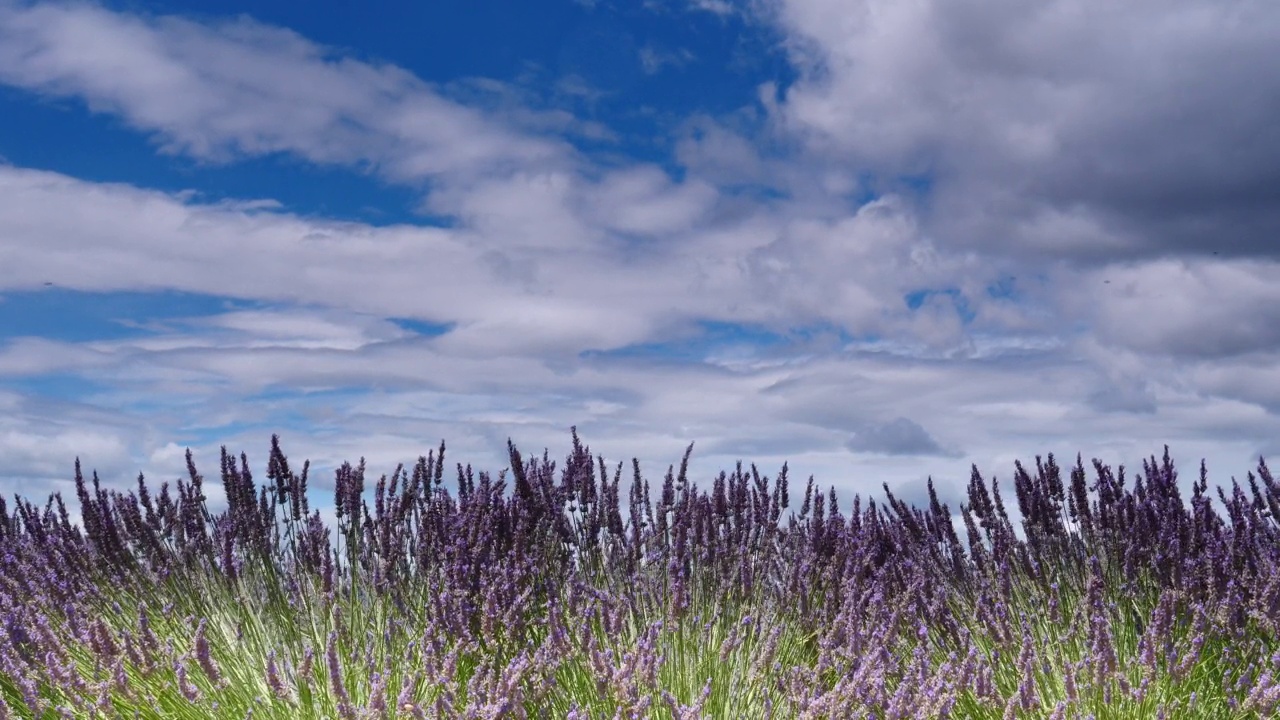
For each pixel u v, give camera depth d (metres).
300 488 5.55
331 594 4.57
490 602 4.27
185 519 5.46
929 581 5.75
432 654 3.97
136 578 5.34
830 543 6.00
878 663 4.04
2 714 3.89
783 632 5.07
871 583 5.64
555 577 5.48
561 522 5.80
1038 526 5.57
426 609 4.77
